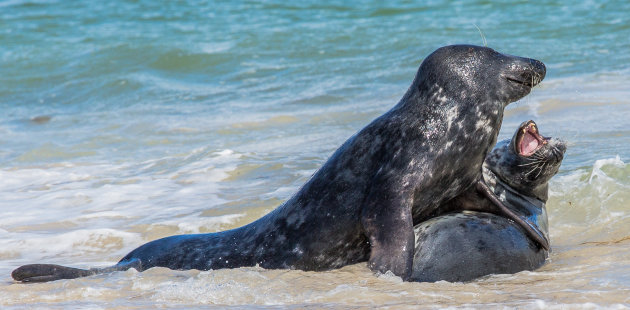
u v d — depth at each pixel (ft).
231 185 132.87
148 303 75.66
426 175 84.69
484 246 83.71
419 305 71.46
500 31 284.41
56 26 343.05
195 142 175.01
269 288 79.10
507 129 153.69
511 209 94.27
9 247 106.93
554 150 93.66
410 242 80.94
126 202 127.13
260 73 257.34
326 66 256.52
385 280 79.61
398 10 340.80
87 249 105.50
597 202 107.96
